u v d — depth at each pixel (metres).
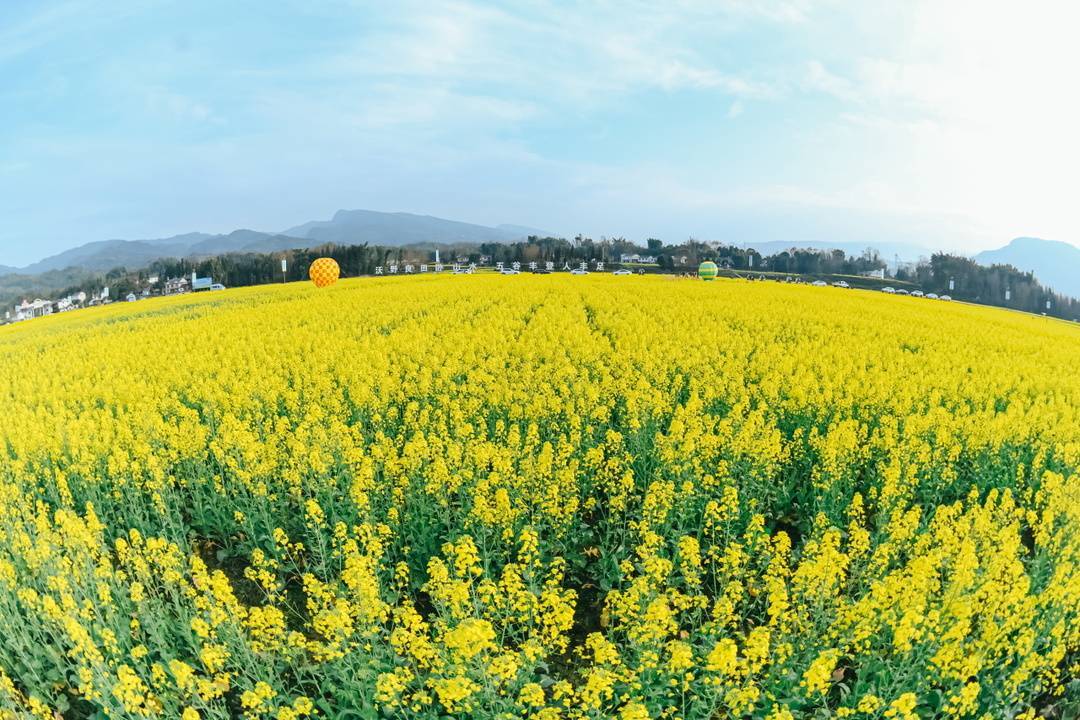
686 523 10.96
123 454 11.67
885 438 12.80
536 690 6.14
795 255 152.88
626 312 29.44
